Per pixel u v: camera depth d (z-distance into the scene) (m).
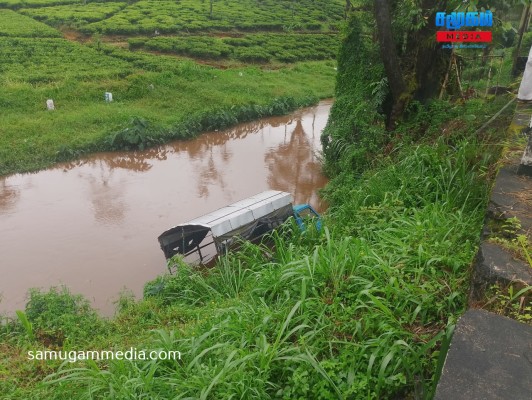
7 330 6.37
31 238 9.88
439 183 6.36
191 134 17.02
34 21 28.88
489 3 9.04
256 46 29.52
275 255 7.03
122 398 3.47
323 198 11.59
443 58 10.91
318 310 3.88
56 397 4.19
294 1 41.84
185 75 22.16
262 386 3.23
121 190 12.54
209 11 34.88
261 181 13.35
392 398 3.12
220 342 3.97
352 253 4.34
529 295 2.93
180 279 7.17
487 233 3.69
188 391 3.33
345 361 3.26
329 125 13.87
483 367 2.25
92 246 9.63
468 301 3.27
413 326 3.52
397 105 10.70
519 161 4.73
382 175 7.97
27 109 16.95
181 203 11.77
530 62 4.52
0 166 13.22
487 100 9.70
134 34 28.44
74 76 19.77
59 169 13.89
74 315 6.39
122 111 17.47
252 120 19.67
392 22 11.08
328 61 29.88
